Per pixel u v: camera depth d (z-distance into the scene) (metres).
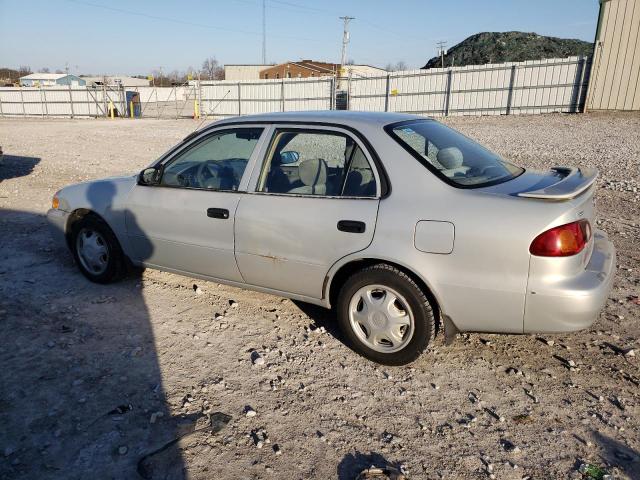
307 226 3.60
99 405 3.11
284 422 2.98
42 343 3.83
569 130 19.42
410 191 3.32
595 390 3.27
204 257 4.20
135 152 15.88
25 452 2.71
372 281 3.44
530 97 26.77
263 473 2.60
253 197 3.89
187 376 3.43
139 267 5.00
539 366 3.55
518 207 3.02
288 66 71.31
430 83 29.33
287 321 4.23
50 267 5.45
